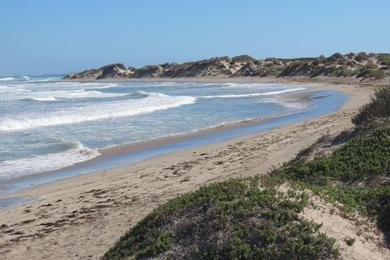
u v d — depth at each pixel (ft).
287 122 83.05
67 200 40.93
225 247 19.06
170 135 73.46
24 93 171.83
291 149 51.31
